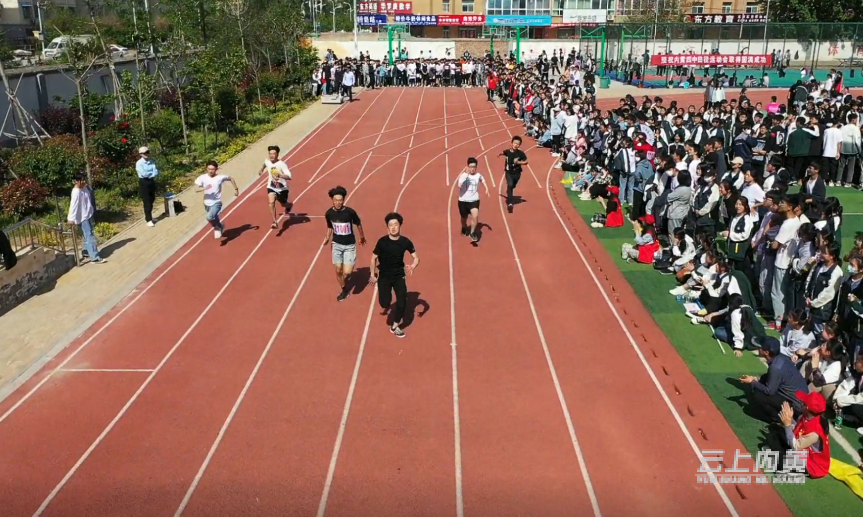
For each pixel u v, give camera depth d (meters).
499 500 7.28
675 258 12.95
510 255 14.17
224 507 7.22
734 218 11.55
